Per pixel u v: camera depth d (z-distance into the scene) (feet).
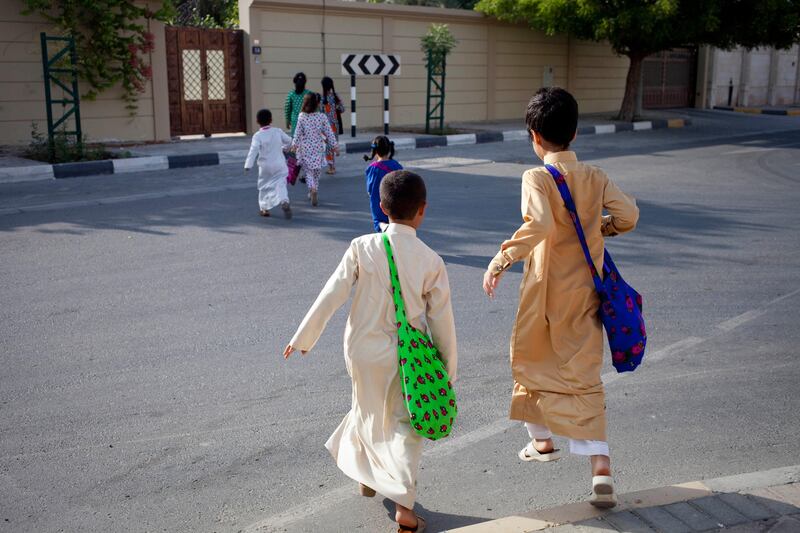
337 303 10.66
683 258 27.02
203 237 28.99
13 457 13.37
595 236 10.83
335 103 46.09
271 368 17.34
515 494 12.38
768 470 12.40
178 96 58.49
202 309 21.13
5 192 37.40
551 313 10.86
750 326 20.35
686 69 100.42
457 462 13.43
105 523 11.52
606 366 17.74
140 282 23.44
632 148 58.23
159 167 45.70
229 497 12.26
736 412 15.31
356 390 10.86
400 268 10.58
